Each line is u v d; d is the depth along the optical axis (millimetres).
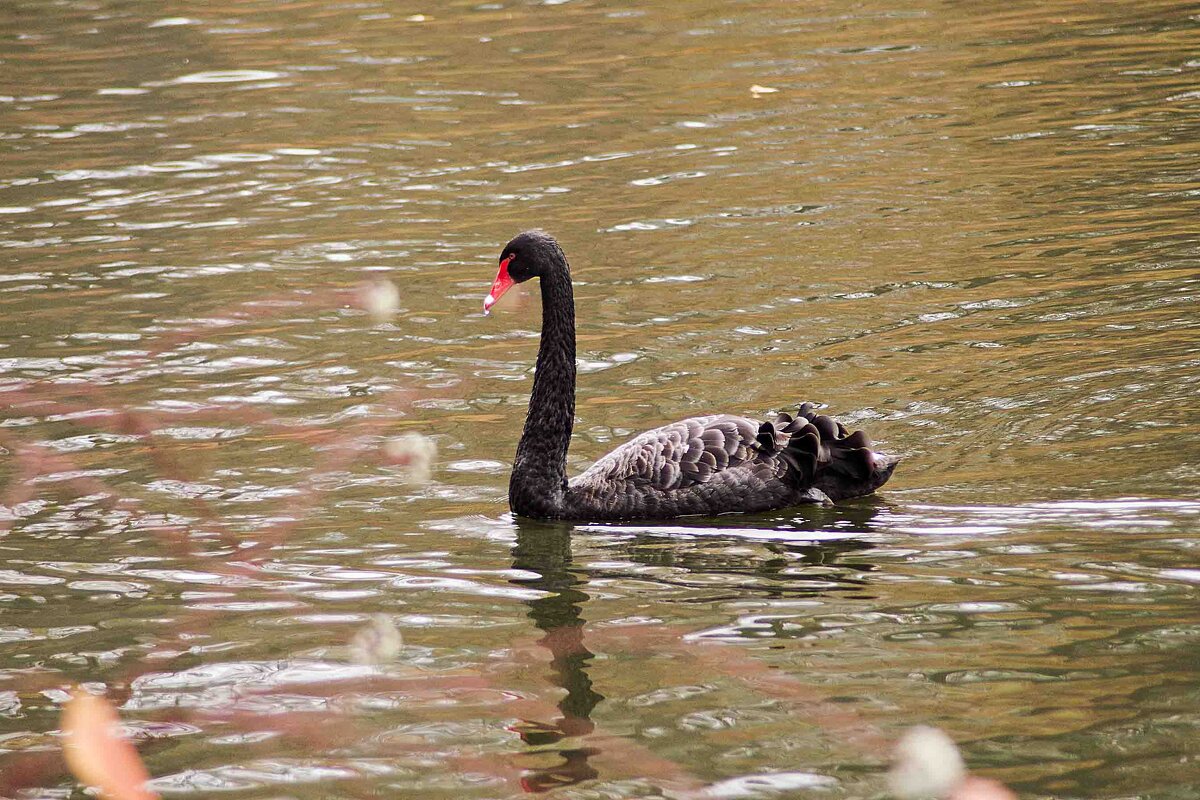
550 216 20359
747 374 14539
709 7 33375
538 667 9070
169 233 20172
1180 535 10289
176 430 13703
